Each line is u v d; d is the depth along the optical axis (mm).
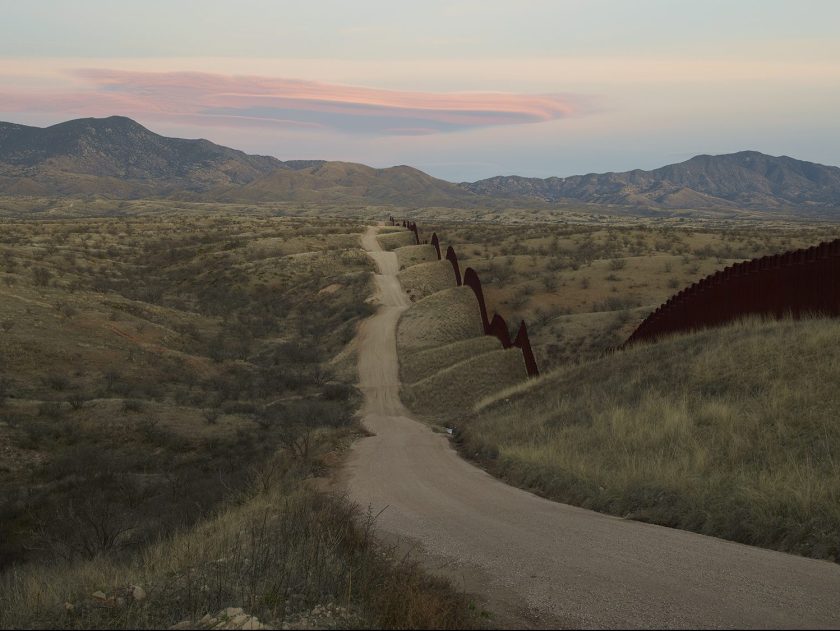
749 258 76062
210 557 8258
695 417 16156
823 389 14266
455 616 5809
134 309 74875
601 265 77750
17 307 63062
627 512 12000
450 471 20234
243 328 81875
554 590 6918
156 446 37531
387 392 56969
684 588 6730
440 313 75188
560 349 52875
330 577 6797
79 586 7547
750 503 9961
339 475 20234
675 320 31875
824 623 5523
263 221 188625
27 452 34094
